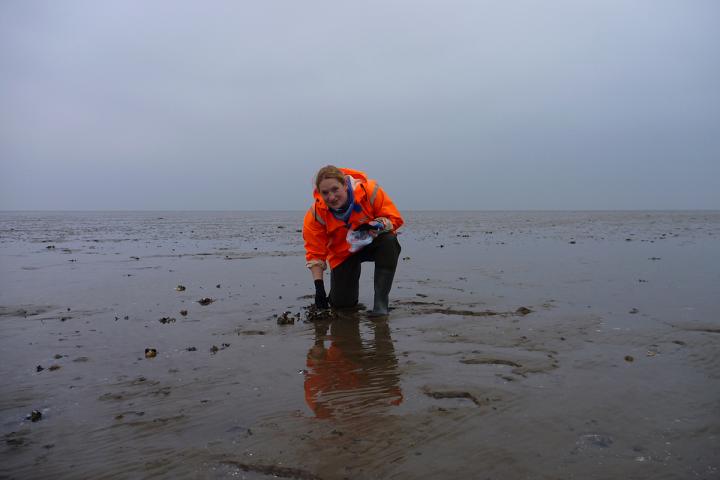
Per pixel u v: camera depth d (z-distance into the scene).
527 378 2.75
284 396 2.59
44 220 44.19
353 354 3.29
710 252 9.44
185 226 28.92
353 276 4.88
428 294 5.45
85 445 2.12
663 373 2.80
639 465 1.85
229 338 3.79
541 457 1.92
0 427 2.31
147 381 2.87
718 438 2.04
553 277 6.53
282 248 12.28
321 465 1.90
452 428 2.17
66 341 3.76
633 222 29.64
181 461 1.97
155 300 5.38
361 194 4.53
